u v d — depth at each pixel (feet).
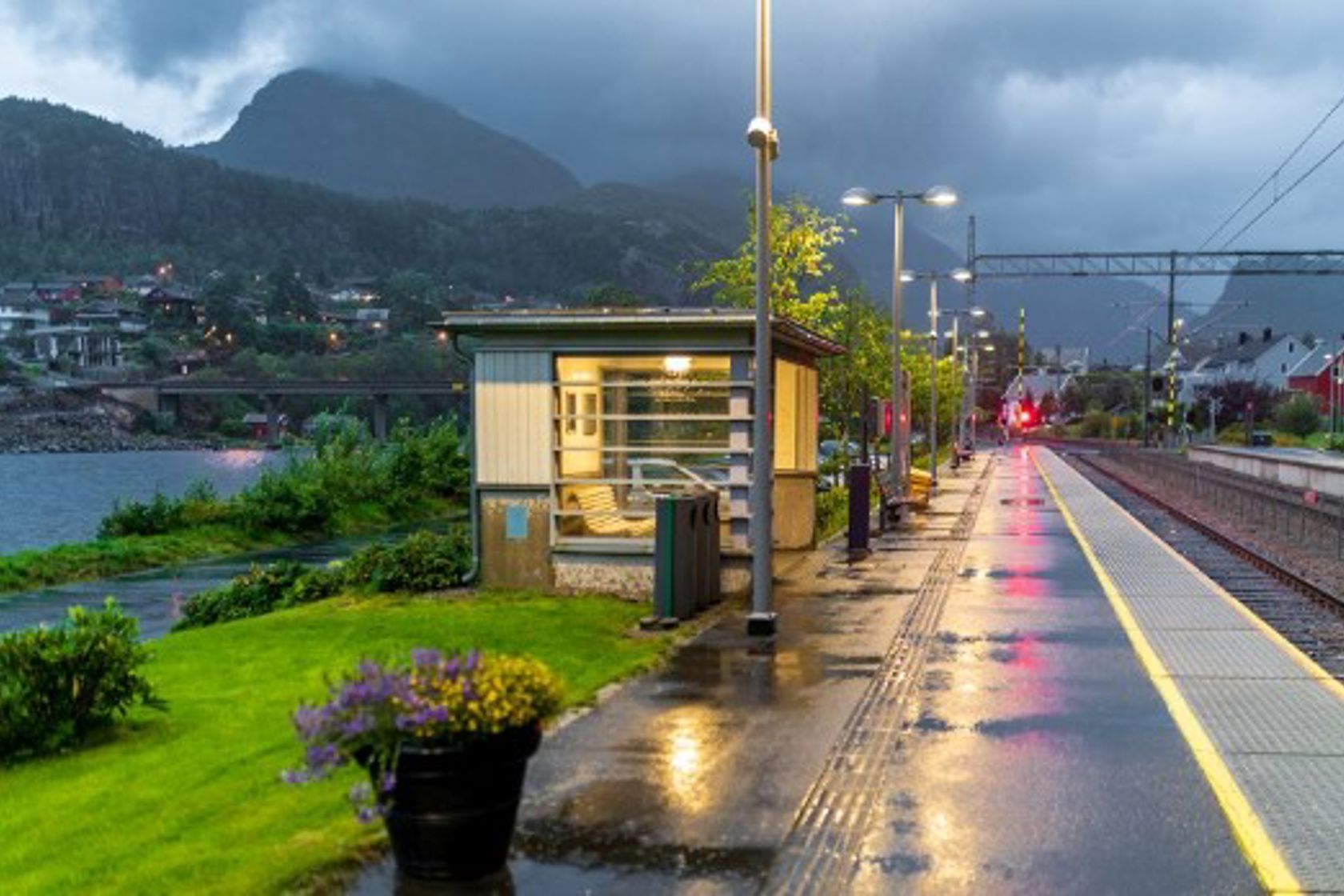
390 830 19.80
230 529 112.47
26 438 593.83
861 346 154.51
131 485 298.76
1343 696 32.81
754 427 53.57
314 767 18.92
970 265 250.98
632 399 64.13
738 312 52.85
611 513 55.62
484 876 19.86
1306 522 93.20
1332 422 292.61
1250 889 19.26
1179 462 158.92
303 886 19.63
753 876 19.89
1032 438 430.61
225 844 22.20
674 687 34.47
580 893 19.22
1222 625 44.88
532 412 55.47
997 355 549.13
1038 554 70.79
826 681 35.29
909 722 30.17
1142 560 67.15
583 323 53.93
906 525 91.50
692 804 23.61
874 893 19.20
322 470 131.85
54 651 30.09
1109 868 20.16
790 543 70.79
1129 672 36.22
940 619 46.68
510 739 19.61
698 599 49.08
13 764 29.09
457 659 19.86
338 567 64.69
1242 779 25.14
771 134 42.60
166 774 27.50
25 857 21.94
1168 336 277.23
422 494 149.69
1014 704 32.09
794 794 24.25
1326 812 23.00
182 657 42.88
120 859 21.61
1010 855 20.77
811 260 105.70
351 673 20.88
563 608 50.93
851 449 190.60
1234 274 239.50
